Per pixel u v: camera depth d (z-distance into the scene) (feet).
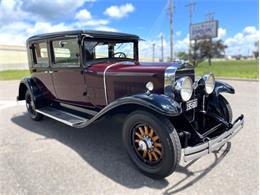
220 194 8.27
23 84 17.97
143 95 9.46
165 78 10.21
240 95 27.12
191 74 11.69
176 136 8.73
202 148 8.84
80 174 9.81
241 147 12.01
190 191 8.52
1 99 27.35
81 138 14.01
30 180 9.38
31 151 12.18
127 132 10.05
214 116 11.60
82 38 12.71
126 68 11.76
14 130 15.69
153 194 8.41
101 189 8.74
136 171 10.02
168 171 8.91
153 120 8.91
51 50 14.75
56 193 8.52
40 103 16.61
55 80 15.23
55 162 10.91
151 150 9.37
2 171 10.12
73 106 15.01
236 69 80.84
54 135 14.60
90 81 13.08
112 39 14.14
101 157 11.41
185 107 10.55
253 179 9.11
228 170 9.83
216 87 12.69
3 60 116.88
